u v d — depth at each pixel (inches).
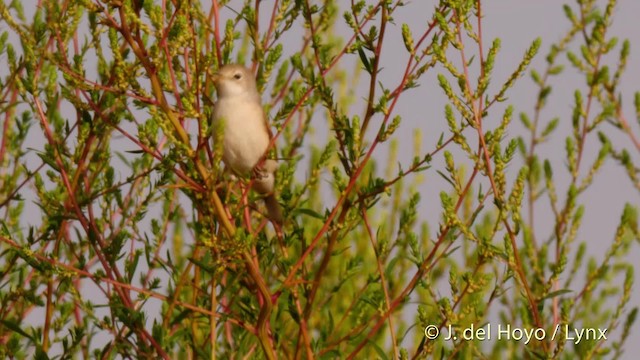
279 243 438.9
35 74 425.7
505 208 395.2
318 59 421.4
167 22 410.6
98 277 405.1
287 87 477.4
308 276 426.3
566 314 410.9
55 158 430.0
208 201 376.5
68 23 423.8
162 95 375.6
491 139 397.7
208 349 442.0
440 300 405.4
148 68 375.6
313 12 438.6
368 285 431.5
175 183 459.5
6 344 453.7
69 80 384.8
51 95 438.9
